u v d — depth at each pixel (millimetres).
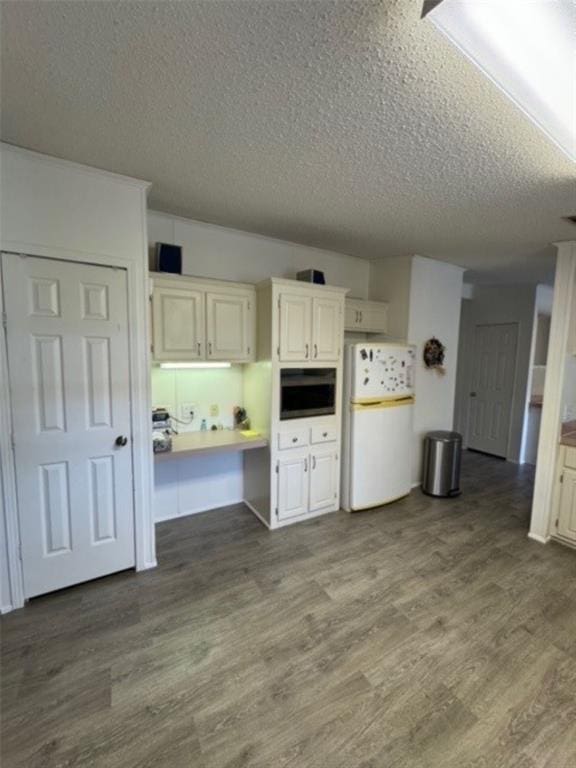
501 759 1362
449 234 2965
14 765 1321
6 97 1429
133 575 2404
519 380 4922
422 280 3809
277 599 2205
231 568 2504
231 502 3480
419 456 4055
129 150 1829
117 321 2207
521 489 4016
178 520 3172
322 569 2504
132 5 1020
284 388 2984
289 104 1433
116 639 1887
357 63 1200
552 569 2541
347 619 2049
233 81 1312
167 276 2613
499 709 1551
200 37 1122
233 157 1870
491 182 2018
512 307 4969
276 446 2988
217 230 3031
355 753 1376
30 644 1843
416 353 3836
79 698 1567
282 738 1424
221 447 2777
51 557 2148
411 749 1393
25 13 1050
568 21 921
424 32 1064
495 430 5215
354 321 3736
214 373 3229
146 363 2330
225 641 1888
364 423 3309
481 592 2291
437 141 1645
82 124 1615
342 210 2549
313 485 3229
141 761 1339
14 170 1866
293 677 1687
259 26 1074
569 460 2830
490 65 1102
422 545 2828
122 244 2170
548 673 1724
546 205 2287
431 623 2025
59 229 1995
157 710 1523
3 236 1874
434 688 1640
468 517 3314
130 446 2332
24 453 2020
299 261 3510
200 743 1401
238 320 2959
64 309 2053
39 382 2027
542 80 1148
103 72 1281
